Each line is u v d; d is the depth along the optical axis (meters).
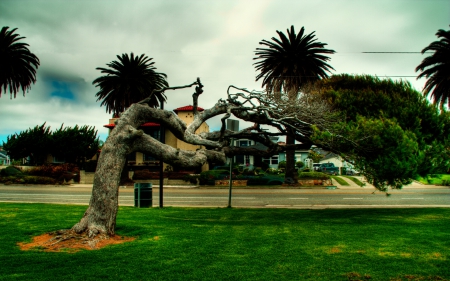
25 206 15.04
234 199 21.70
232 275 5.80
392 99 13.22
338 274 5.90
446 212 14.05
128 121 9.49
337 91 13.55
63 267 6.13
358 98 13.07
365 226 10.49
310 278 5.70
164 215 12.75
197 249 7.47
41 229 9.39
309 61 28.81
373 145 11.43
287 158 32.66
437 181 32.56
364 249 7.57
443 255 7.12
